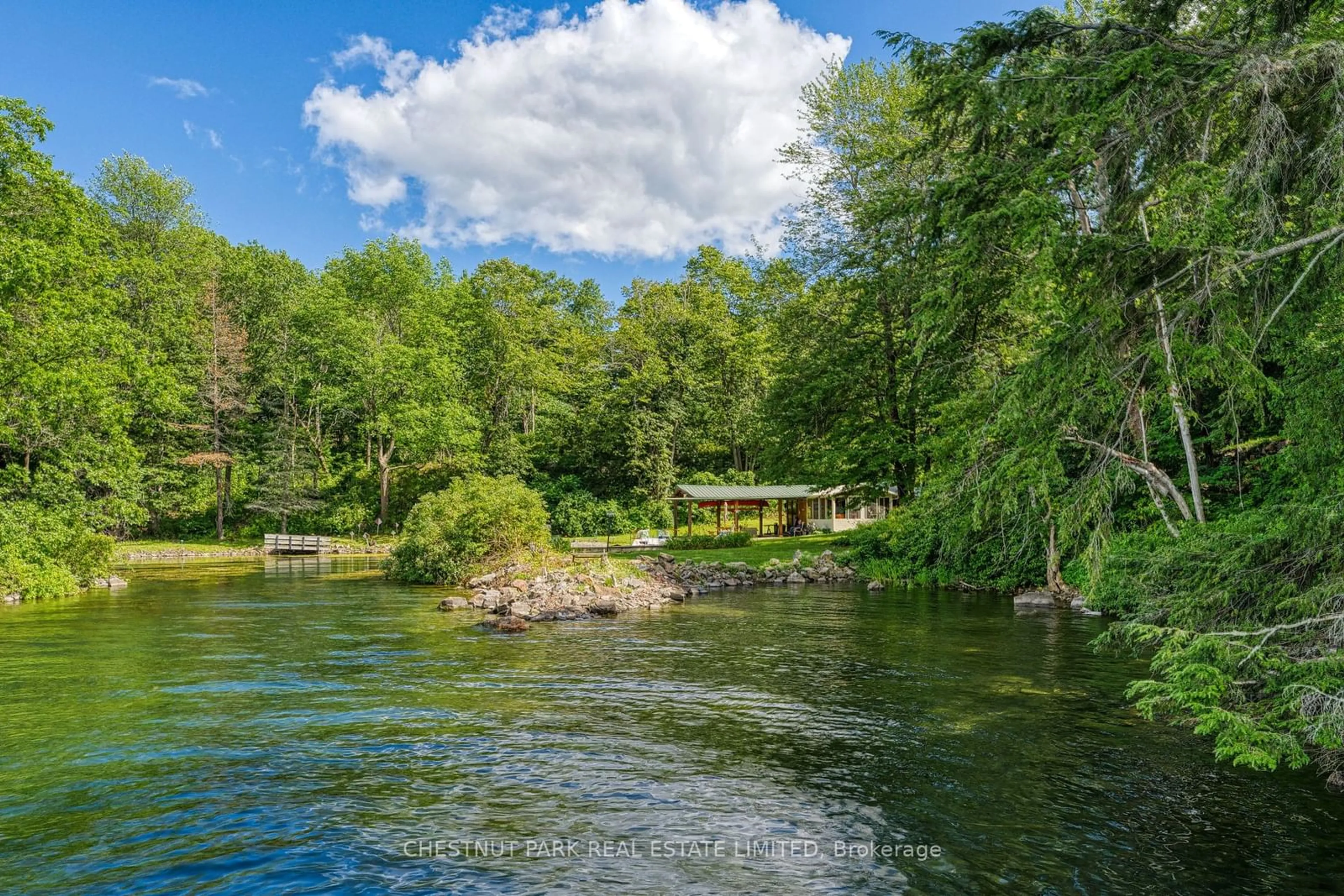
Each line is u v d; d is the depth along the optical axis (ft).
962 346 41.70
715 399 200.75
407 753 23.36
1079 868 16.06
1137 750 23.38
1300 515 22.56
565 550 119.85
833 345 94.17
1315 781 20.74
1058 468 27.20
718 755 23.24
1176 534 33.55
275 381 173.47
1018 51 29.37
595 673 34.71
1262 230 25.52
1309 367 27.68
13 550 68.28
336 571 104.22
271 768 21.98
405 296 197.36
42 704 29.09
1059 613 53.72
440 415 178.40
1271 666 20.44
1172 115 26.94
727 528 175.22
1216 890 15.11
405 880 15.51
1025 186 25.80
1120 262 24.89
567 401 224.94
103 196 153.69
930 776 21.38
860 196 90.94
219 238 195.42
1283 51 24.70
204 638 44.83
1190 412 31.78
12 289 72.13
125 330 98.63
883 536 82.74
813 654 38.91
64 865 16.06
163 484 158.61
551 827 18.10
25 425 76.38
